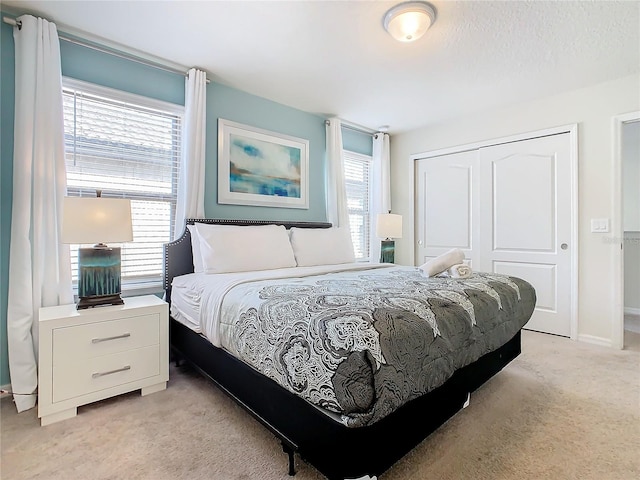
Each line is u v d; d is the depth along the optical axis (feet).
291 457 4.39
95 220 6.12
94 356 6.05
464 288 5.88
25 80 6.41
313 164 12.30
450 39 7.41
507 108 11.55
